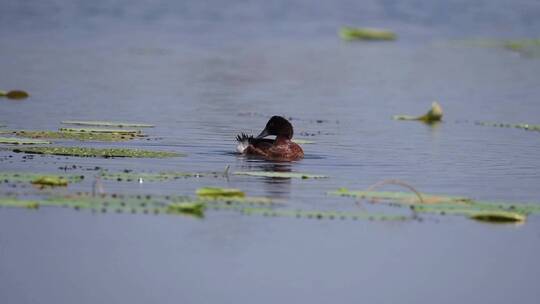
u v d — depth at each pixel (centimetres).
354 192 1834
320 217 1708
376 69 4406
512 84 4016
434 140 2634
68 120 2777
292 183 1977
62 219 1745
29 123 2686
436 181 2058
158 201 1759
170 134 2575
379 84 3938
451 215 1812
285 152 2258
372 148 2467
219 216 1777
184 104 3222
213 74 4069
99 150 2222
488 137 2716
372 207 1795
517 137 2723
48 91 3394
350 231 1725
